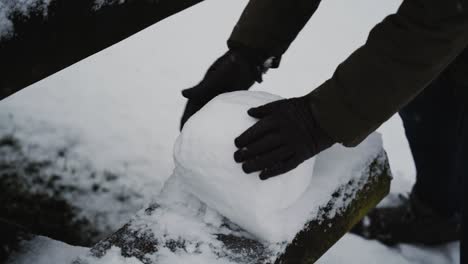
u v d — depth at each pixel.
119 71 2.88
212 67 1.65
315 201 1.46
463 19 1.31
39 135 2.34
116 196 2.18
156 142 2.46
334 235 1.53
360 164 1.57
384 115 1.40
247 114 1.41
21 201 2.08
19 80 1.41
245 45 1.62
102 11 1.43
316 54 3.21
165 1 1.51
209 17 3.43
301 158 1.38
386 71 1.36
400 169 2.57
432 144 2.01
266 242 1.39
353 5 3.65
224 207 1.40
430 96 1.90
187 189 1.46
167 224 1.42
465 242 1.86
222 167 1.37
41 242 1.74
